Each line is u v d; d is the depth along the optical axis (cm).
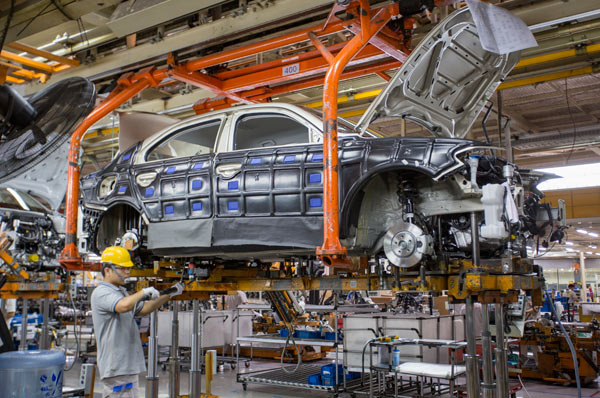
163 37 635
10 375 349
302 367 987
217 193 457
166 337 1078
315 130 441
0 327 414
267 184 436
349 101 1082
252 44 588
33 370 351
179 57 649
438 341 634
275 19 567
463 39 411
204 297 602
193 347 638
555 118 1241
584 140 1172
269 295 804
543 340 946
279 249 439
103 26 721
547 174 446
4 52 686
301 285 486
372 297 1430
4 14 465
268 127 514
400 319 756
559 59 847
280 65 630
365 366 755
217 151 480
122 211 577
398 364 644
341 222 404
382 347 651
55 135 420
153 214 492
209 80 658
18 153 413
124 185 518
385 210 436
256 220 439
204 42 617
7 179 428
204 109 728
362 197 427
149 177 503
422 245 385
